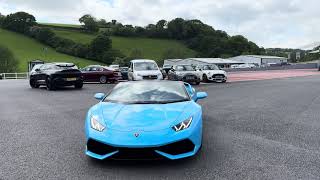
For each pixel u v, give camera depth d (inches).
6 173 168.9
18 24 4847.4
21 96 572.7
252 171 168.4
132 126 176.9
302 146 216.8
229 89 687.7
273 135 249.1
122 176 163.0
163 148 169.8
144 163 181.2
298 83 864.9
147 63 802.8
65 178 161.0
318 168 172.7
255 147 213.9
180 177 160.7
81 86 744.3
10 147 219.9
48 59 3789.4
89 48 4217.5
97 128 180.9
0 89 746.2
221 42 5123.0
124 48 4795.8
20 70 2741.1
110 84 925.8
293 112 363.6
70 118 335.9
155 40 5359.3
